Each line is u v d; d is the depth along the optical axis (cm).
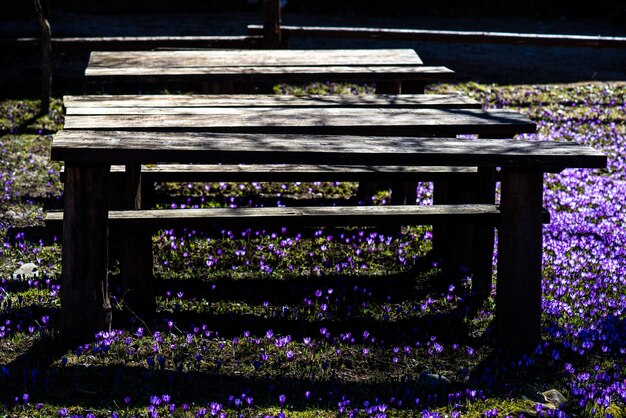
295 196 826
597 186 902
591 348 530
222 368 485
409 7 1811
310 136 538
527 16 1848
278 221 548
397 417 439
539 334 523
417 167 668
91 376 466
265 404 446
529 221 511
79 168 490
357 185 865
